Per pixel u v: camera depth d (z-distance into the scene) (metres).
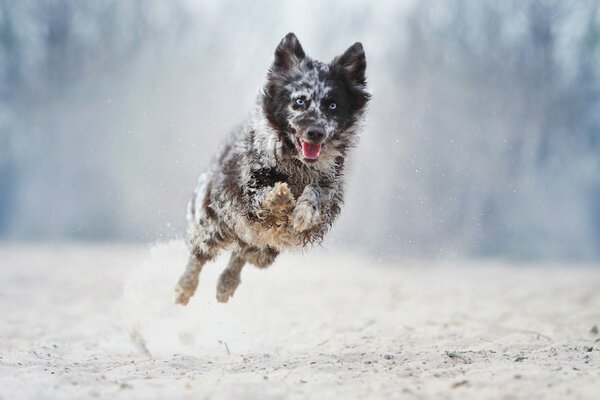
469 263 24.31
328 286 15.83
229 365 6.98
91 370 6.71
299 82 7.86
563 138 31.81
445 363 6.74
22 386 5.75
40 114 34.34
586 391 5.18
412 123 28.48
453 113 30.19
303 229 7.46
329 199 7.87
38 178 33.44
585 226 31.28
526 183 29.53
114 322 10.73
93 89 34.12
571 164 31.84
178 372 6.52
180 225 9.71
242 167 7.90
